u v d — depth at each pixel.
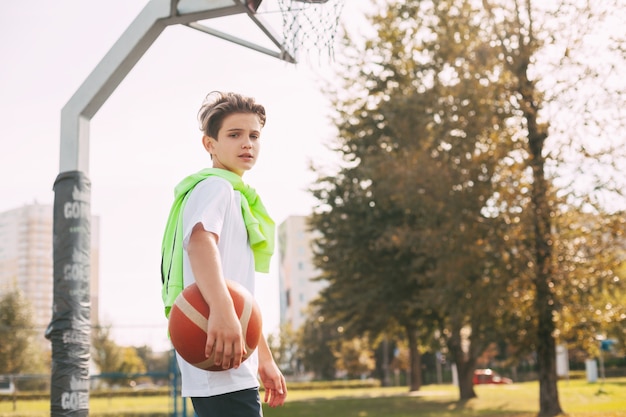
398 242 21.19
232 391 2.50
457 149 19.05
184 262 2.59
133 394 42.41
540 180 18.56
